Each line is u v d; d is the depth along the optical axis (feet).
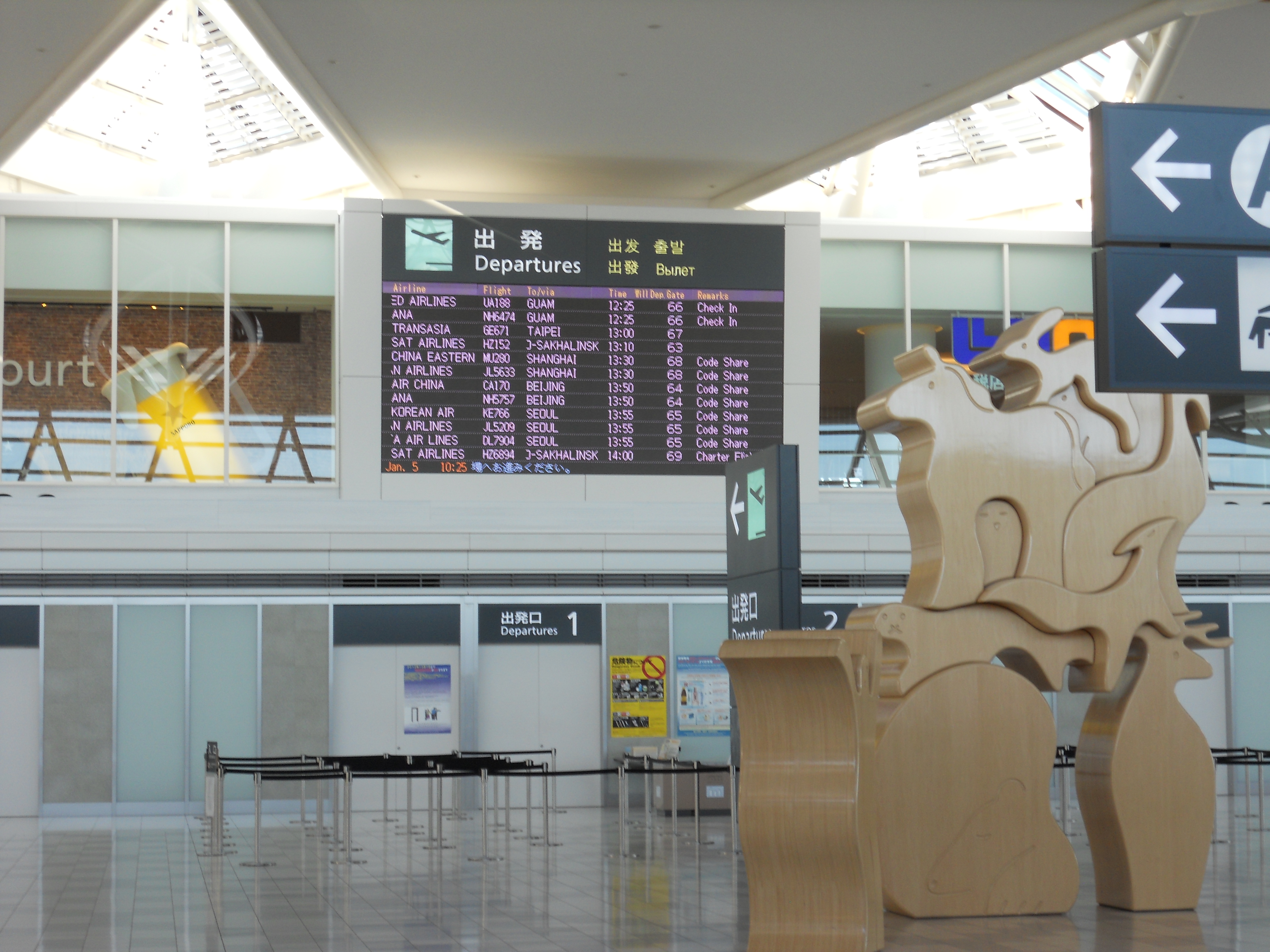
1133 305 16.70
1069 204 67.92
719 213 54.65
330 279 54.44
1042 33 42.16
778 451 31.12
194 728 51.29
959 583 26.76
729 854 37.09
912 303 57.93
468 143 52.49
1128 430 28.63
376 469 52.70
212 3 51.42
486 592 53.06
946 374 27.48
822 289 57.52
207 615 51.75
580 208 53.98
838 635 21.85
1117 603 27.58
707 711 53.88
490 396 53.26
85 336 53.06
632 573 53.83
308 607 52.21
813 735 22.24
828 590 55.11
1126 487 28.25
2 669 50.65
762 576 31.96
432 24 41.73
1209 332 16.84
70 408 52.65
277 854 37.86
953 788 26.21
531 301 53.57
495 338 53.36
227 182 68.03
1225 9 39.40
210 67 60.90
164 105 63.00
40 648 50.78
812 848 21.91
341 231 53.57
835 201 68.80
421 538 52.80
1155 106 17.01
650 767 42.50
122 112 64.23
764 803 22.35
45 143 64.75
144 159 67.51
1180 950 22.68
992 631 27.04
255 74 60.13
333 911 27.50
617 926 25.40
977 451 27.32
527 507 53.42
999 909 26.22
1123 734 27.22
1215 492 59.31
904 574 55.72
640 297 54.19
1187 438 28.99
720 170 55.77
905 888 25.71
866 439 56.65
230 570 51.96
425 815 50.21
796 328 54.95
